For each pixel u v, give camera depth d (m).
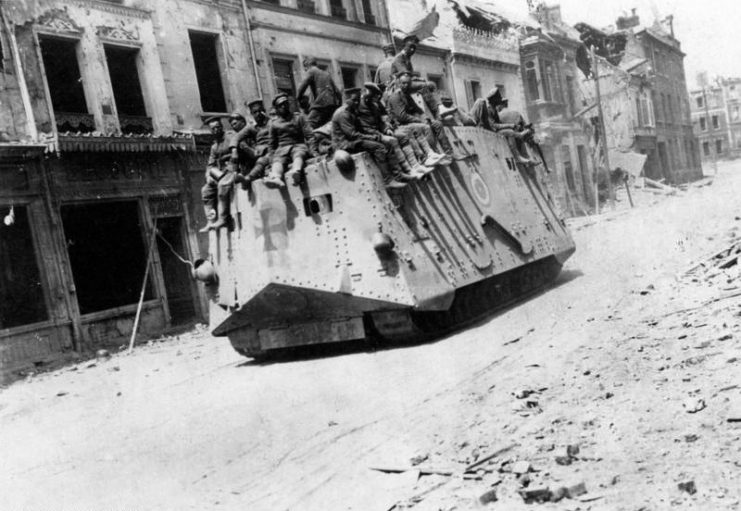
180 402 9.06
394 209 9.62
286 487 5.23
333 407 7.31
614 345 7.68
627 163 42.59
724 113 76.44
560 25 45.50
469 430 5.76
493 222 12.38
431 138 11.47
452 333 10.44
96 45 17.12
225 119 20.33
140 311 17.39
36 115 15.61
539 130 37.81
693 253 14.70
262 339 10.72
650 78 49.47
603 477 4.42
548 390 6.48
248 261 10.09
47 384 12.84
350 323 9.89
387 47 11.96
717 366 6.16
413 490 4.73
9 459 7.52
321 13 24.50
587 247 20.22
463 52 32.97
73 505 5.57
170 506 5.21
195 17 19.84
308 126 10.12
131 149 16.55
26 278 15.36
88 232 16.88
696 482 4.13
